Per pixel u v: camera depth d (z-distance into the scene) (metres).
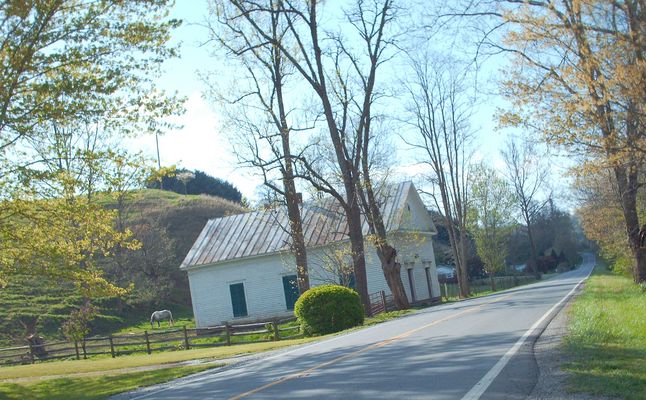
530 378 9.08
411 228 45.47
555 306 20.38
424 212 51.50
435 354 12.44
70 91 14.37
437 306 34.25
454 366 10.72
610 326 13.34
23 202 15.98
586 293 24.69
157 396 12.70
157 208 71.88
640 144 14.22
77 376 19.72
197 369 17.31
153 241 52.47
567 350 11.05
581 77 13.70
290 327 31.38
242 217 48.19
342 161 32.84
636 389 7.67
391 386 9.56
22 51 14.24
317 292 26.64
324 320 26.34
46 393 16.52
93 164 15.87
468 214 61.31
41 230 16.73
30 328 37.75
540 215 105.06
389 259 36.69
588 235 38.66
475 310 23.20
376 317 30.81
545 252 105.31
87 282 17.66
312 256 42.69
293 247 35.00
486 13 15.66
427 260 50.84
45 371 22.12
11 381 19.95
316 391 9.98
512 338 13.52
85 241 17.80
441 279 73.62
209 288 45.38
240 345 26.64
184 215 71.94
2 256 16.94
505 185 62.78
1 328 38.44
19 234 16.64
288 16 30.58
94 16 14.88
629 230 26.70
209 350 24.62
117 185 16.23
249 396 10.42
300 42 31.19
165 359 22.17
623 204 26.70
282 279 43.66
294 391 10.27
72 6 14.87
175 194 83.31
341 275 38.09
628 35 12.81
